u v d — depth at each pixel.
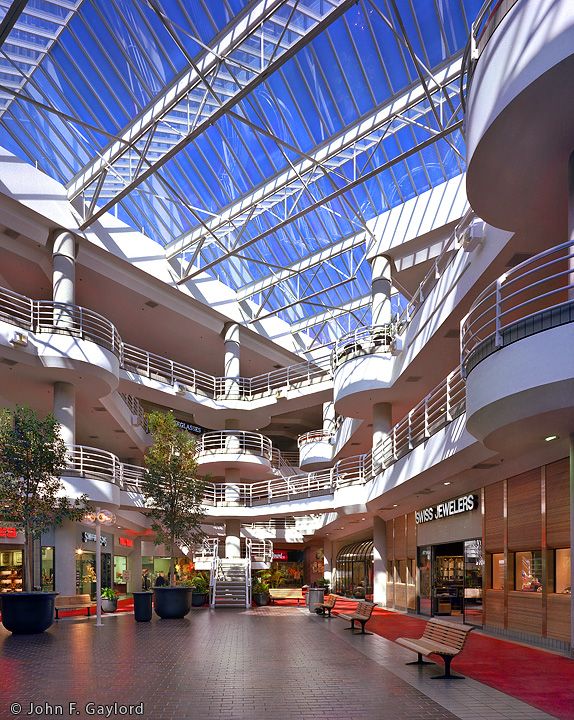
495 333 9.70
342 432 34.44
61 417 24.20
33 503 16.58
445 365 21.20
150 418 23.02
